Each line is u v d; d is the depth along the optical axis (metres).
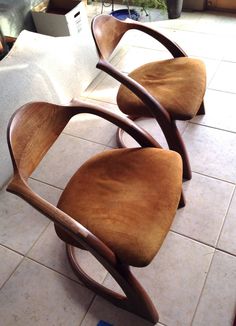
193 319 1.17
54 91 1.92
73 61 2.02
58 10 2.46
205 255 1.33
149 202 1.01
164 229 0.96
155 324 1.18
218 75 2.11
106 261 0.89
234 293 1.22
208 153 1.68
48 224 1.51
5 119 1.63
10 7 2.18
